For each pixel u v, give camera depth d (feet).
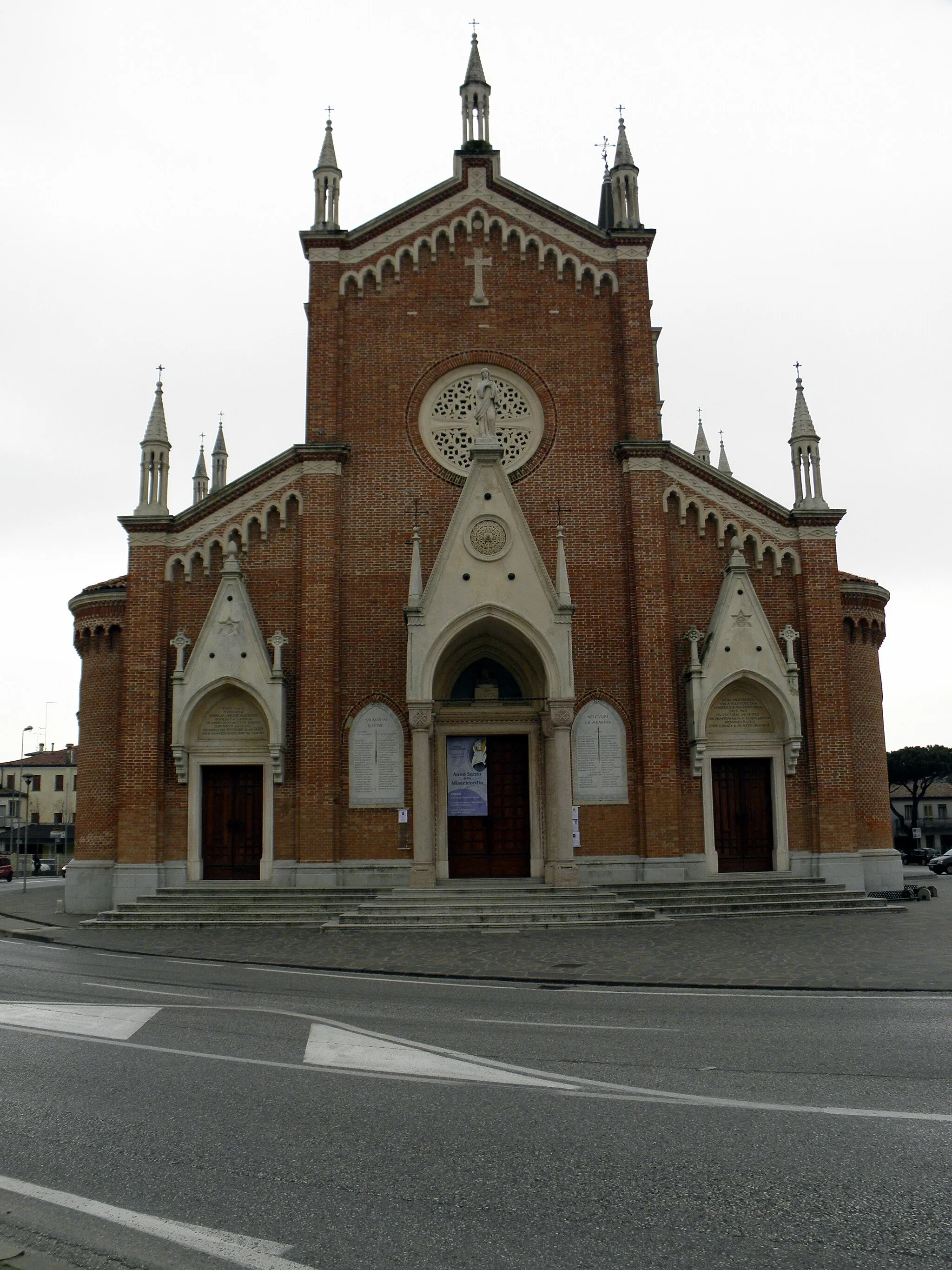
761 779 112.78
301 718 108.17
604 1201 24.56
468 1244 22.24
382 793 108.88
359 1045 42.22
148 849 106.52
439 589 104.68
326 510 111.65
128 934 93.66
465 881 107.96
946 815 412.98
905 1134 29.32
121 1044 42.73
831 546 114.52
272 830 108.17
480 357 117.70
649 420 115.44
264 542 113.19
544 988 58.90
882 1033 43.93
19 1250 22.03
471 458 107.34
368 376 116.88
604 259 119.75
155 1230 23.08
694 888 104.17
